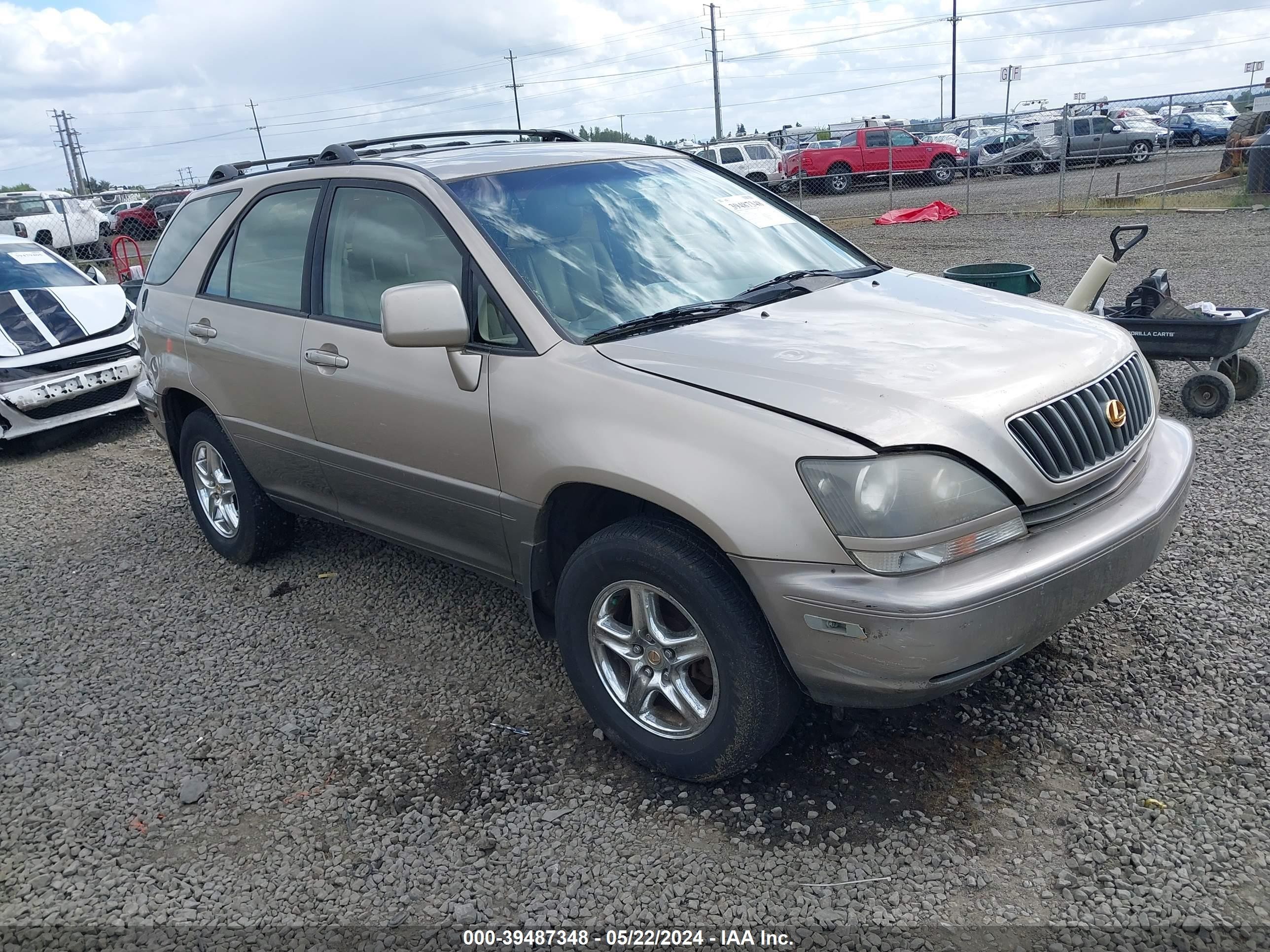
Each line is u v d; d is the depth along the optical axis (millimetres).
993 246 15164
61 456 7883
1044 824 2758
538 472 3059
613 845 2824
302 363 3986
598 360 3021
